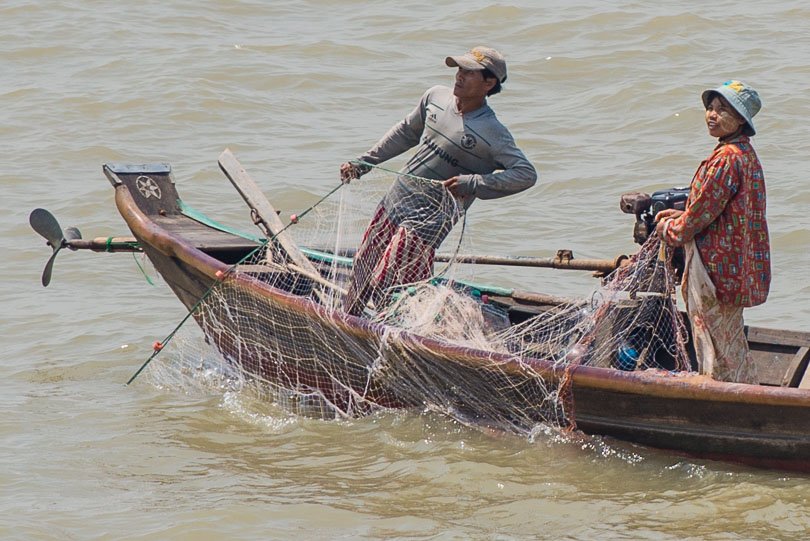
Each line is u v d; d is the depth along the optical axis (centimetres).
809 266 4125
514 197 4903
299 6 7681
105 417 3005
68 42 6938
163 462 2722
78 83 6294
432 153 2948
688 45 6631
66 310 3878
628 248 4319
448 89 2986
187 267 3209
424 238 2956
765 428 2430
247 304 3064
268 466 2691
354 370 2917
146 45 6894
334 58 6712
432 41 6975
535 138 5528
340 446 2792
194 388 3216
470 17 7269
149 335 3659
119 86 6219
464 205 2962
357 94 6181
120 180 3469
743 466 2522
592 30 6950
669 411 2522
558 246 4362
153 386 3234
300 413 3027
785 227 4425
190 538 2331
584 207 4747
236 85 6247
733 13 7138
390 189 3019
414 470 2633
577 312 2881
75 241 3544
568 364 2595
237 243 3331
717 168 2447
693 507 2406
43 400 3133
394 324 2852
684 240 2508
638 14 7119
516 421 2745
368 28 7231
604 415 2612
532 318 2948
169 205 3538
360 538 2322
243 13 7556
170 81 6219
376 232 3012
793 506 2378
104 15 7406
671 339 2797
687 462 2580
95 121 5794
